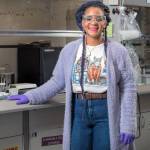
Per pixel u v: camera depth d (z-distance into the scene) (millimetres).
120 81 2059
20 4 3125
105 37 2076
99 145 2035
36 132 2473
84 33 2092
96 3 2047
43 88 2285
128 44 3186
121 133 2014
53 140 2561
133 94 2039
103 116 2016
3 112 2139
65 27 3174
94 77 2002
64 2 3178
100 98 2008
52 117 2537
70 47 2111
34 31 2705
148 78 3271
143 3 3205
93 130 2045
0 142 2314
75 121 2061
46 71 2721
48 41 3182
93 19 2006
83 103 2016
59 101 2412
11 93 2559
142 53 3463
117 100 2027
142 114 3016
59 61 2195
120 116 2047
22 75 2945
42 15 3260
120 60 2018
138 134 2992
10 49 3082
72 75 2049
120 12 2998
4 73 2875
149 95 3047
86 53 2043
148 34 3605
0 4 3018
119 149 2031
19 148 2406
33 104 2289
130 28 3070
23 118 2406
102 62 2014
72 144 2072
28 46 2881
